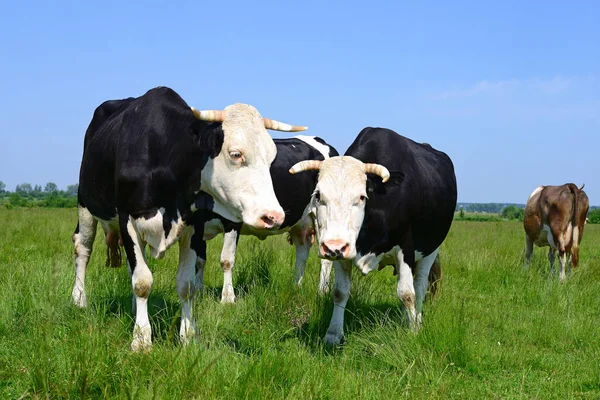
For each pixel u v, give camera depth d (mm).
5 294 5707
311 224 8523
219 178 4773
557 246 11266
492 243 15859
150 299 6574
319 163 5504
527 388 4645
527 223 12266
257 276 8164
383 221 5598
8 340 4906
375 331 5469
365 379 4332
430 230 6328
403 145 6121
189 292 5297
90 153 5738
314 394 3939
